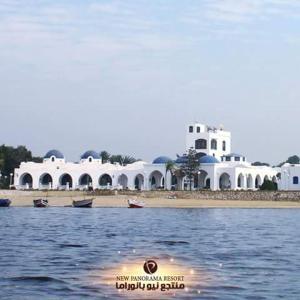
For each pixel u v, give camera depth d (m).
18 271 40.41
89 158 190.75
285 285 36.34
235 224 94.25
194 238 67.75
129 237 68.12
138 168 183.62
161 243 61.28
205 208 152.88
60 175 183.88
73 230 77.88
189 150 179.62
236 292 33.94
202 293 33.44
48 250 53.41
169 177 181.62
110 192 166.75
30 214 117.56
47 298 32.09
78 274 39.19
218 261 46.75
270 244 61.69
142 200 156.25
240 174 179.50
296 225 93.19
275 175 196.25
